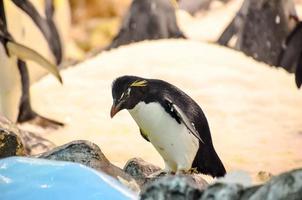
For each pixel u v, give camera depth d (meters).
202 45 15.80
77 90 13.47
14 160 4.60
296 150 10.03
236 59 15.04
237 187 3.71
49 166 4.50
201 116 6.60
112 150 9.91
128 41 12.80
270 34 11.93
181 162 6.54
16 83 11.22
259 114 11.92
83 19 19.12
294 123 11.43
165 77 13.84
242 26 12.04
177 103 6.48
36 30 12.16
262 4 11.95
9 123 6.80
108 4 19.39
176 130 6.44
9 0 11.47
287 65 11.82
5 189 4.36
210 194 3.72
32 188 4.34
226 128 11.09
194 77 13.85
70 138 10.72
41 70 12.02
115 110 6.47
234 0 18.06
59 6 12.77
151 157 9.57
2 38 10.83
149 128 6.54
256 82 13.70
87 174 4.41
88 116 11.92
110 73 14.46
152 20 12.70
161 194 3.84
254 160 9.50
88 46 18.27
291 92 13.24
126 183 5.46
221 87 13.28
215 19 17.17
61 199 4.28
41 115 11.68
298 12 15.93
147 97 6.46
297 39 11.77
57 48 12.74
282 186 3.52
